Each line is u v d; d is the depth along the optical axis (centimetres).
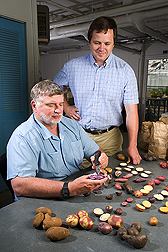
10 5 218
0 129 239
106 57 155
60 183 97
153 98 716
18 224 79
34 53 254
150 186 109
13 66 238
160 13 314
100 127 175
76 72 174
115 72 164
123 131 561
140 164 143
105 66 163
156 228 78
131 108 166
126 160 150
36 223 76
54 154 114
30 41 247
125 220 83
